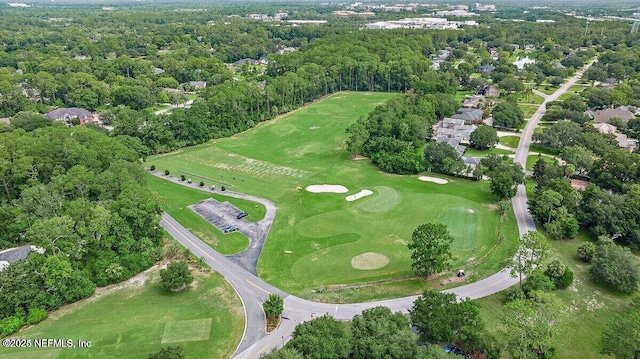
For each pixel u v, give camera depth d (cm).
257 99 18412
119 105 19912
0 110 18012
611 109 17125
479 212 10588
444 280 8056
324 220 10300
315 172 13300
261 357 5541
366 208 10856
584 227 10000
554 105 18562
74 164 10281
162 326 6919
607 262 7869
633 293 7800
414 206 10912
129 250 8481
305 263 8631
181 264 7894
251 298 7612
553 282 7794
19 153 9938
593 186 10200
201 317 7125
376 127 15088
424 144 15450
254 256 8906
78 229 7931
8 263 8025
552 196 9756
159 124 15350
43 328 6894
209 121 16512
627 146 14300
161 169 13675
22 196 9338
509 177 10981
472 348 6050
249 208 11006
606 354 6284
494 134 14888
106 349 6444
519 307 6119
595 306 7488
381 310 6406
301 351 5681
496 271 8306
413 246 7875
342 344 5803
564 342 6538
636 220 9262
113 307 7394
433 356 5472
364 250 9050
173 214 10719
